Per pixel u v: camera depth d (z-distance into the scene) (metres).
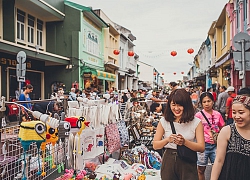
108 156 5.09
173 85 8.80
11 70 12.07
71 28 16.23
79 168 3.93
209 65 25.78
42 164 3.40
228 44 15.71
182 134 3.14
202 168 4.58
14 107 4.12
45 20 15.93
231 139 2.48
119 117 5.70
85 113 4.12
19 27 13.27
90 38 18.50
